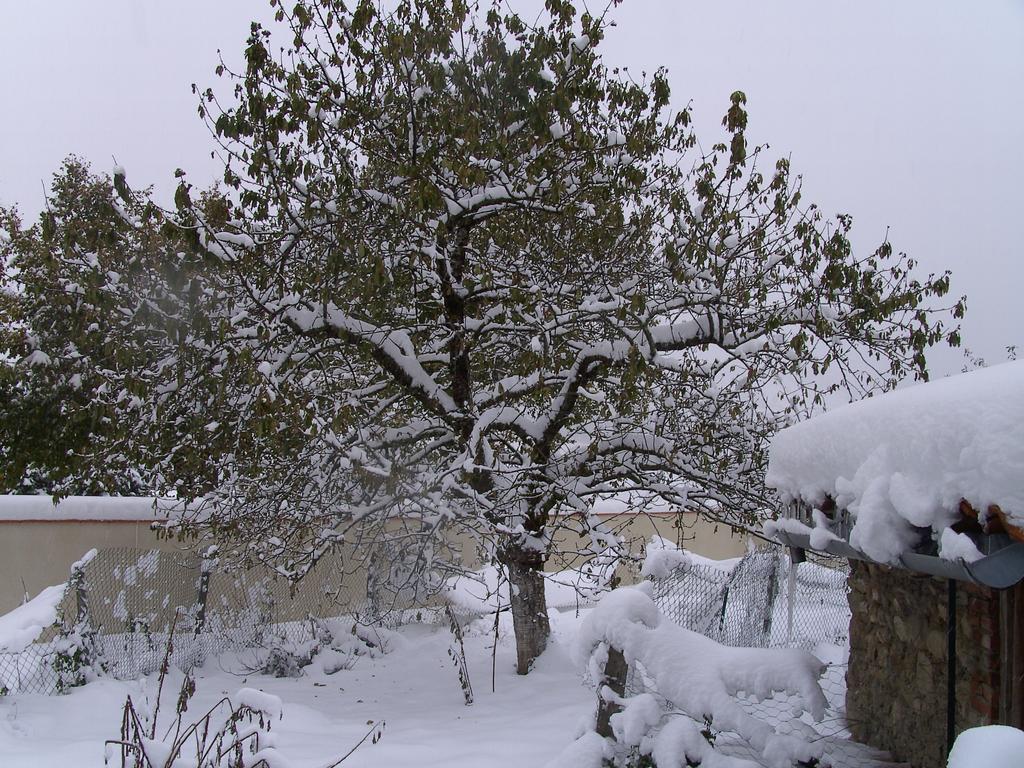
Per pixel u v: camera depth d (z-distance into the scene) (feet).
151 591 32.42
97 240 26.53
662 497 30.58
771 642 30.50
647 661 14.34
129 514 43.52
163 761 13.70
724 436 30.27
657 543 29.86
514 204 27.50
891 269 28.63
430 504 24.88
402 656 33.60
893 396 13.65
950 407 10.75
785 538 17.95
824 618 33.37
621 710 14.43
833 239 26.25
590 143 24.85
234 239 25.27
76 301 29.94
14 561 40.55
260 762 13.93
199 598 34.04
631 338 24.86
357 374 31.60
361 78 26.63
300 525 27.73
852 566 20.34
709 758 13.51
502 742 19.20
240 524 29.25
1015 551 9.94
